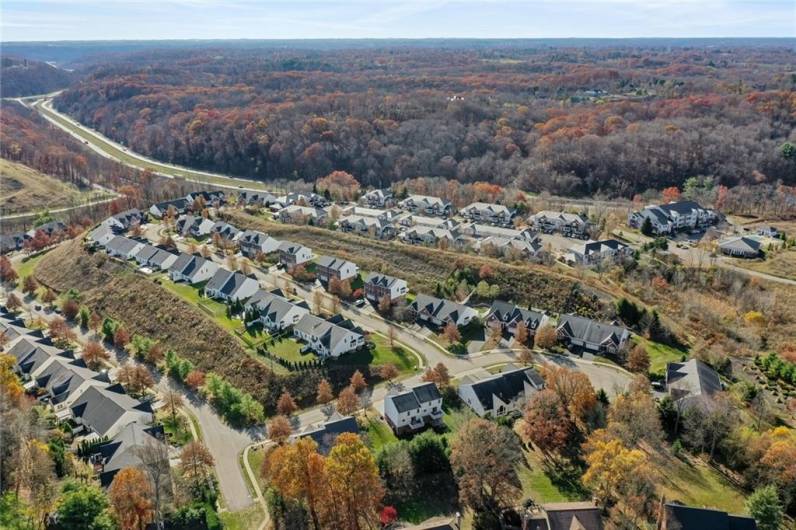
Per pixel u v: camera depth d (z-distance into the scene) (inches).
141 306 5147.6
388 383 4028.1
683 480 2849.4
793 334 4547.2
